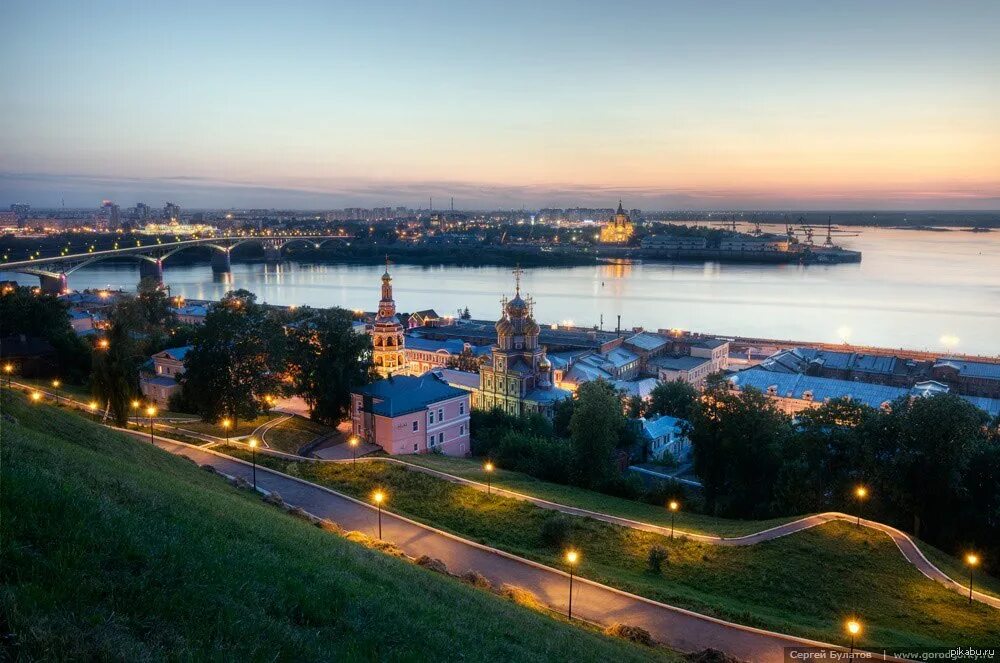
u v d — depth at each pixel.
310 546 30.14
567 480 81.44
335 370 92.06
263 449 78.00
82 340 116.94
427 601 27.42
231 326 87.31
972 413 65.69
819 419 75.62
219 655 15.16
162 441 77.38
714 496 82.56
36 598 14.52
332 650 17.88
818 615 46.56
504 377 122.69
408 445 87.88
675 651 38.06
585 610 43.72
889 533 56.56
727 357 183.25
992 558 62.38
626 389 138.88
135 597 16.38
